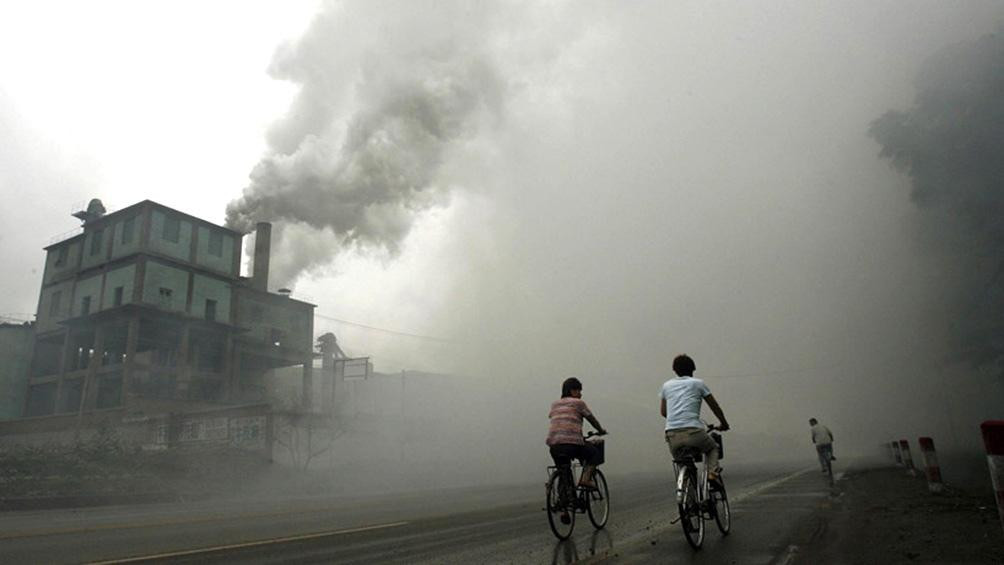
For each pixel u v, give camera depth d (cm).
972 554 527
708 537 695
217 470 2842
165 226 5097
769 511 917
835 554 557
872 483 1417
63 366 5109
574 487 757
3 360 5416
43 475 2322
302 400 3909
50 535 870
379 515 1084
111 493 2130
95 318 4906
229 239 5616
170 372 4950
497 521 928
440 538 755
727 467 3056
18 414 5391
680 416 674
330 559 620
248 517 1107
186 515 1195
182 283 5078
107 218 5219
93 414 4038
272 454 3247
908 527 694
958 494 1062
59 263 5612
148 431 3666
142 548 721
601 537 727
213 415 3453
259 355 5684
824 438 1503
